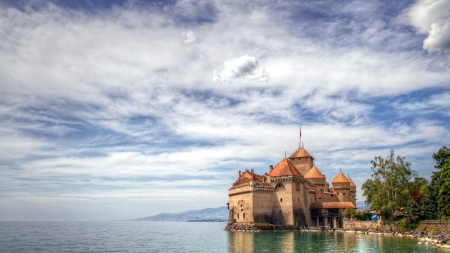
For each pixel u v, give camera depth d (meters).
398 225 97.25
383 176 105.38
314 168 148.62
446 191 88.06
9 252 73.50
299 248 70.50
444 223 84.75
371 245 73.25
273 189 130.75
